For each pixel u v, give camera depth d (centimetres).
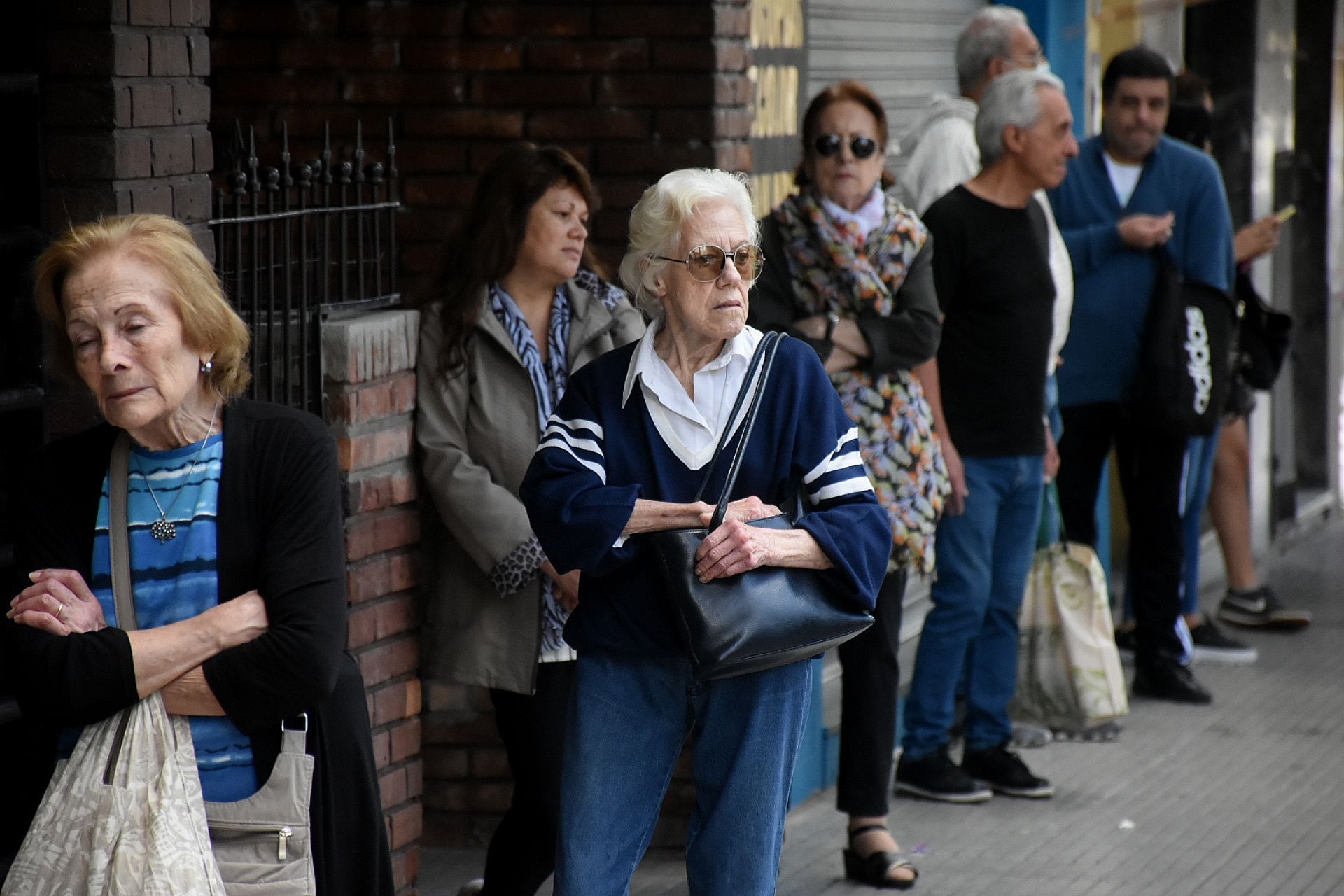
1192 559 2734
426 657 1509
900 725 2342
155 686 966
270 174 1333
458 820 1870
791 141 2131
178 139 1274
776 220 1738
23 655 965
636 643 1129
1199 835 1925
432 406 1492
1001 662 2062
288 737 1000
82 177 1212
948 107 2238
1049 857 1850
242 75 1912
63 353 1013
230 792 998
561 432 1152
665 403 1134
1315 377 3756
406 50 1881
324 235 1416
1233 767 2184
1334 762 2206
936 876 1789
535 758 1473
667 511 1105
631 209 1853
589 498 1109
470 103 1875
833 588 1115
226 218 1330
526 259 1498
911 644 2489
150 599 996
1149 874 1797
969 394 1939
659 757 1160
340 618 1007
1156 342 2348
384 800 1489
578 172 1502
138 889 942
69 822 959
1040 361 1959
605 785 1148
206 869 960
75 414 1234
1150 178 2419
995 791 2064
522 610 1458
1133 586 2527
